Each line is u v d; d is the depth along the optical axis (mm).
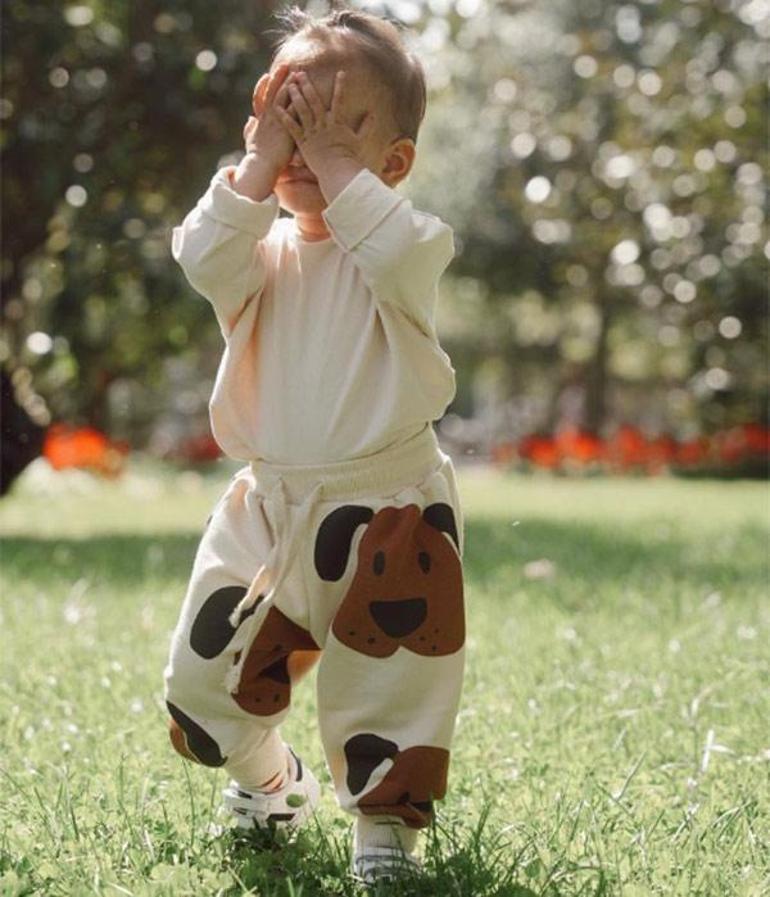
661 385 69625
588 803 6324
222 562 5535
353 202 5312
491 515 26391
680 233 24359
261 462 5598
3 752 7340
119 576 14852
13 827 6023
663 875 5539
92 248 18812
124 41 19359
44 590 13508
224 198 5441
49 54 18922
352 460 5449
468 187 39281
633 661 9852
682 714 8164
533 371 70562
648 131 23422
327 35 5559
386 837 5457
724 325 26734
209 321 22203
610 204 27141
